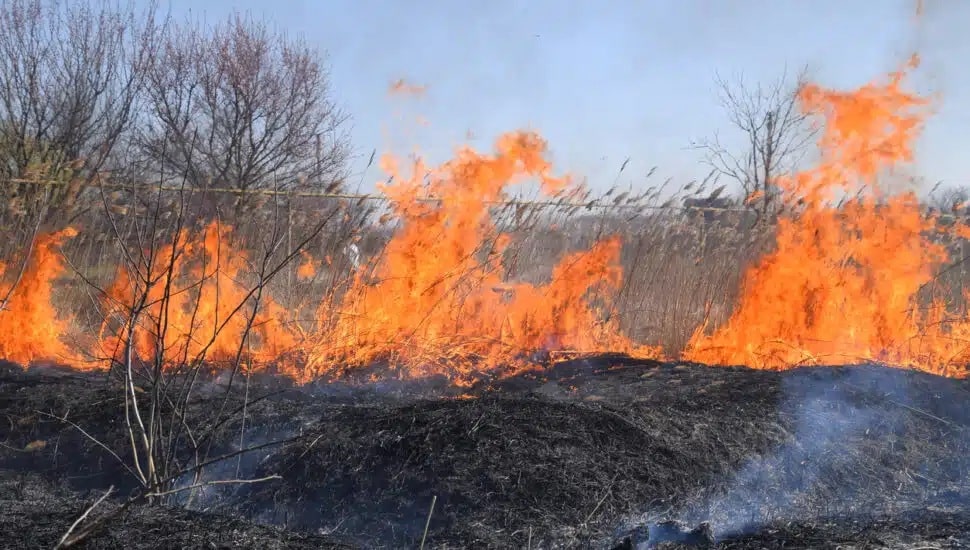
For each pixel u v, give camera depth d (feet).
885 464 22.71
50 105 57.57
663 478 20.22
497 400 23.04
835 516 18.98
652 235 38.45
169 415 22.91
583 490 19.34
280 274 34.17
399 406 24.38
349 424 22.09
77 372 29.68
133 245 33.91
